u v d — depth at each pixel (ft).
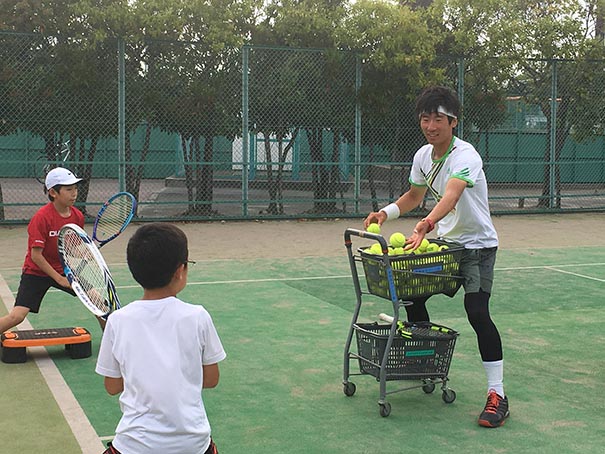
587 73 53.42
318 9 48.91
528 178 73.26
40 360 19.01
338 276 30.60
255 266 32.78
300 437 14.23
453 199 14.53
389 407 15.34
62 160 46.29
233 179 62.39
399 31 48.39
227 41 45.62
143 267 8.86
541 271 32.30
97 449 13.53
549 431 14.62
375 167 55.21
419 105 15.23
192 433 8.76
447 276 15.11
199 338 8.98
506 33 50.34
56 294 26.55
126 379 8.86
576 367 18.85
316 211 51.47
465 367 18.71
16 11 43.16
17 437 14.05
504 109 53.16
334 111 49.34
